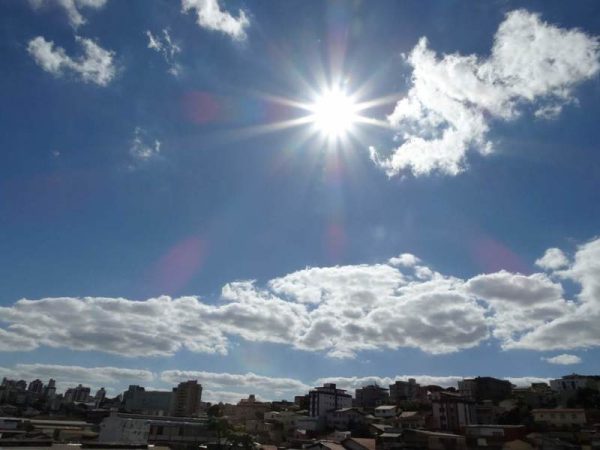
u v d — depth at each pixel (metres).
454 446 85.69
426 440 86.38
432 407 116.50
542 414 108.62
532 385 163.38
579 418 103.12
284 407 183.88
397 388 183.75
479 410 120.56
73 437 88.31
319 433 125.19
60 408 193.50
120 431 87.88
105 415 152.88
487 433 91.38
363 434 115.88
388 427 112.44
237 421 148.50
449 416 113.25
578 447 83.75
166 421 100.31
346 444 86.31
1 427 93.06
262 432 128.12
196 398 198.25
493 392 151.25
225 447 94.88
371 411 152.25
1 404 181.00
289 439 118.00
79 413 172.00
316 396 143.38
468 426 93.88
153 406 195.50
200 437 100.19
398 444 86.38
